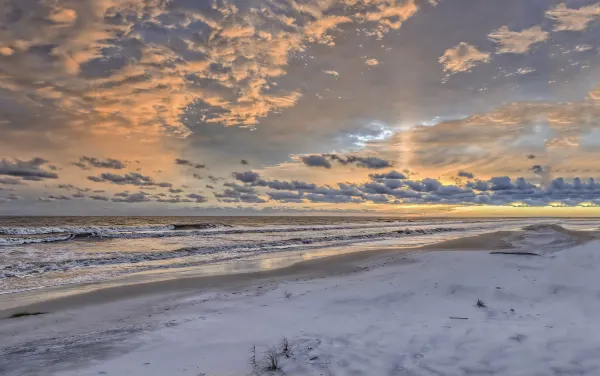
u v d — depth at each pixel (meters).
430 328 5.71
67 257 18.48
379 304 7.53
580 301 6.46
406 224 68.94
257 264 16.34
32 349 6.02
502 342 4.89
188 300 9.65
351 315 6.86
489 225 61.50
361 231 41.97
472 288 8.02
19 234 32.34
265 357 4.99
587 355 4.30
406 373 4.30
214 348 5.53
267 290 10.34
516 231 26.58
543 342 4.76
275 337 5.84
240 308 8.09
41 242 26.69
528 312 6.22
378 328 5.94
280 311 7.50
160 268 15.55
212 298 9.65
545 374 4.00
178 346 5.73
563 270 8.75
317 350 5.13
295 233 37.22
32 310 9.05
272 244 25.67
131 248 22.81
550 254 11.98
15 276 13.88
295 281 11.54
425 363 4.51
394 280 9.80
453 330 5.51
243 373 4.53
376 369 4.45
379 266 13.88
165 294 10.57
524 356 4.44
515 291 7.50
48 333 7.16
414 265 12.43
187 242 26.75
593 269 8.55
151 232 34.31
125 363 5.08
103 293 10.77
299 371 4.49
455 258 12.26
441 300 7.39
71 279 13.26
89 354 5.57
